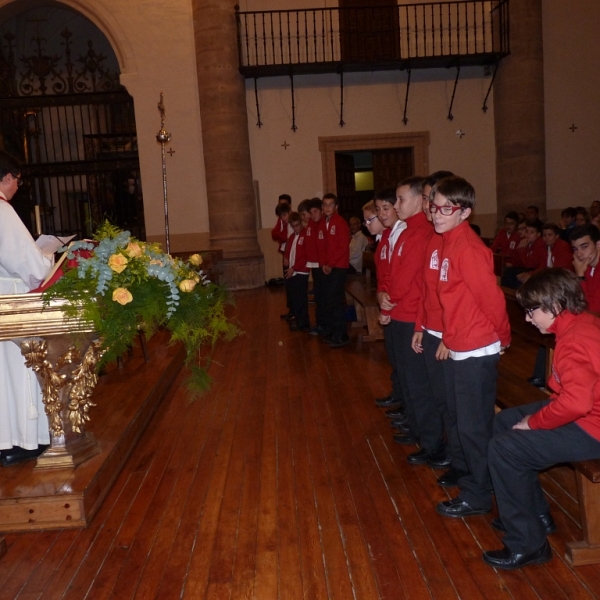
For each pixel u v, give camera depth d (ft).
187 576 8.46
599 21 40.22
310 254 23.67
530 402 10.30
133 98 38.73
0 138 38.70
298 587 8.11
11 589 8.34
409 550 8.86
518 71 37.96
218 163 37.29
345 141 40.24
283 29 39.55
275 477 11.48
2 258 10.23
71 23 45.88
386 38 39.91
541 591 7.76
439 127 40.52
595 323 7.69
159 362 18.03
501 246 30.19
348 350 20.92
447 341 9.09
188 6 38.34
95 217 40.22
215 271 33.63
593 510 8.22
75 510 9.80
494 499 10.24
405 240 11.43
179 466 12.17
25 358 10.55
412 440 12.74
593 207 32.42
